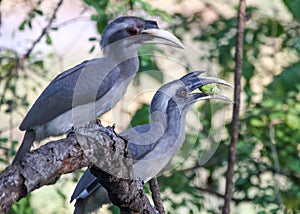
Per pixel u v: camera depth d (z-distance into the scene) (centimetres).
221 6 1630
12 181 624
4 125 1402
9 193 619
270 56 1518
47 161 663
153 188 952
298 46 1462
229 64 1498
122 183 767
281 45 1518
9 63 1384
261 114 1442
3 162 1266
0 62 1382
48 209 1337
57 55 1377
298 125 1424
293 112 1411
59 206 1339
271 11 1534
